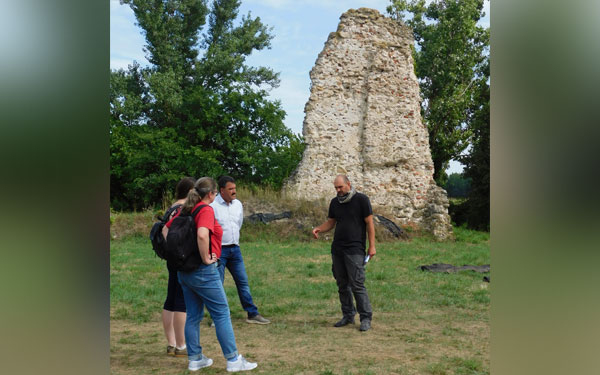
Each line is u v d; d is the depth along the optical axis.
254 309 5.71
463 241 17.22
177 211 4.20
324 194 18.19
